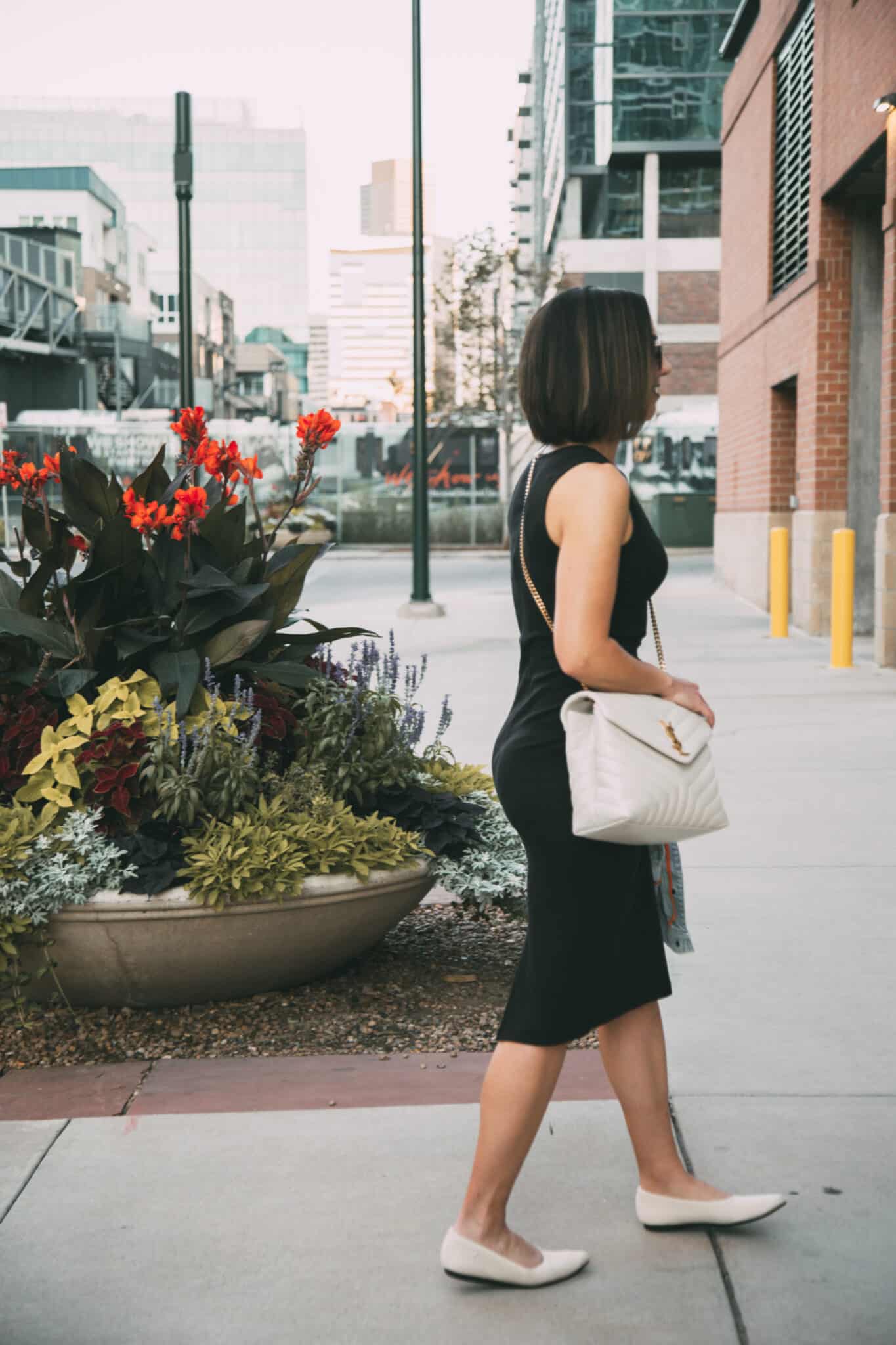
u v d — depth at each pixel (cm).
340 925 382
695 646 1398
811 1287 240
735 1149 295
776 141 1717
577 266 5028
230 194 13275
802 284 1496
